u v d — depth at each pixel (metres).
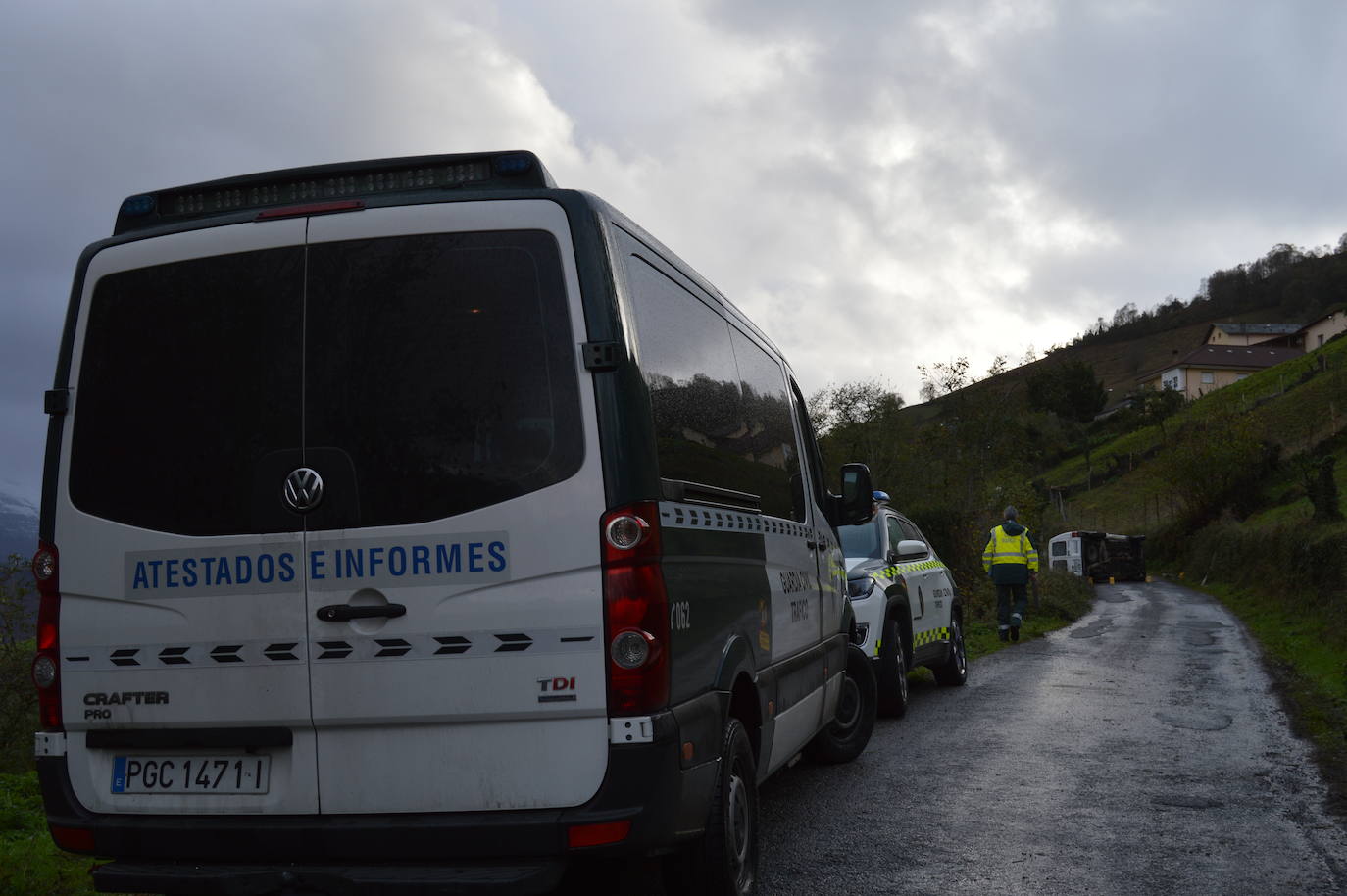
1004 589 18.17
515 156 4.08
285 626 3.95
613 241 4.09
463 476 3.90
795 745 6.09
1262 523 49.00
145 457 4.13
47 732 4.20
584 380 3.90
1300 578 25.36
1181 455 64.38
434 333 3.98
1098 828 6.21
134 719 4.08
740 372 5.70
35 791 6.95
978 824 6.32
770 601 5.46
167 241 4.22
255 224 4.14
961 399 32.09
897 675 10.02
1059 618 24.50
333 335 4.04
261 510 4.00
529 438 3.89
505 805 3.81
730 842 4.52
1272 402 77.94
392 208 4.07
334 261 4.07
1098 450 107.50
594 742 3.79
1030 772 7.68
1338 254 182.88
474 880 3.69
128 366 4.20
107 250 4.29
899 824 6.34
